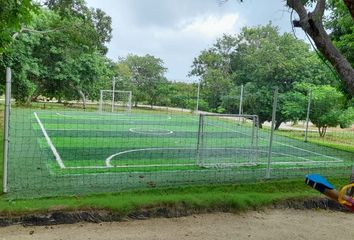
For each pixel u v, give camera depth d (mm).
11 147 10391
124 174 7883
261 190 6812
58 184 6703
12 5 6871
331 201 6402
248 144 13852
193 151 11703
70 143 12078
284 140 15711
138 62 38781
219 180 7547
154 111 31453
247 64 29047
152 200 5641
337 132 21375
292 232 5246
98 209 5293
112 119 21828
